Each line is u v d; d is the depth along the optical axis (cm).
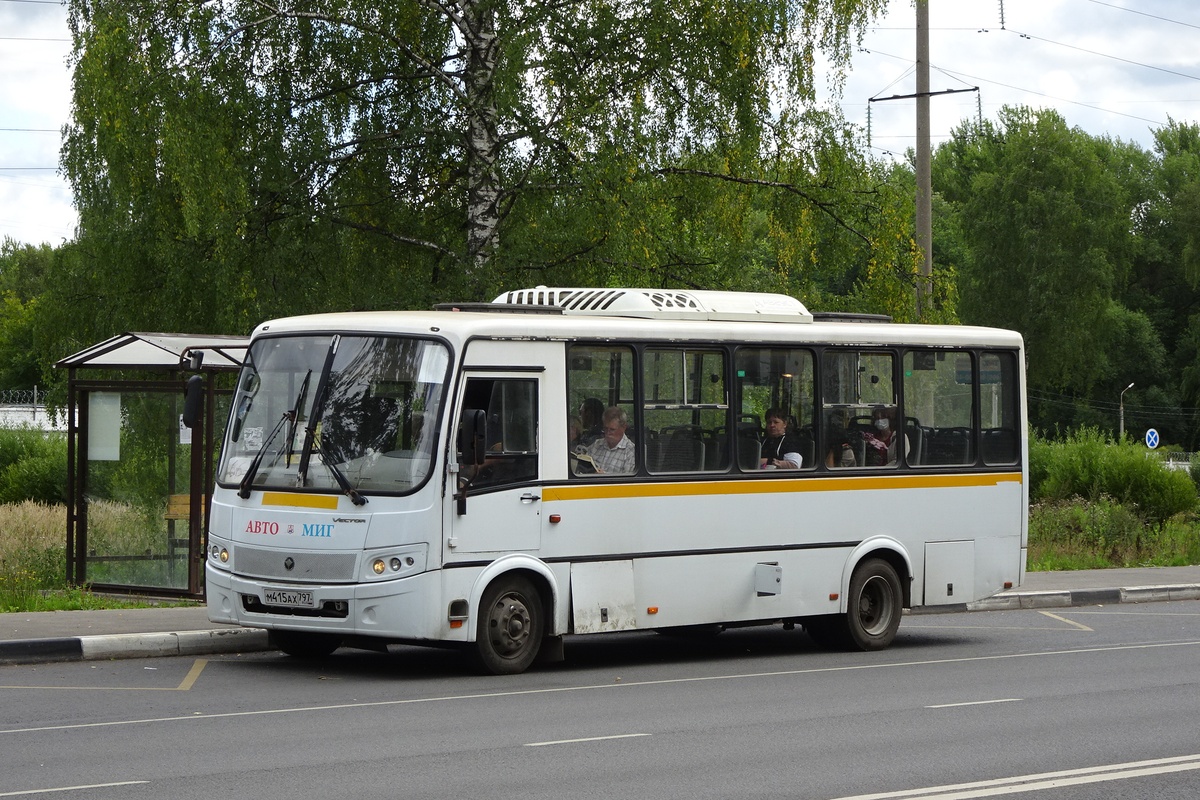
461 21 3028
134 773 1095
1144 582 3048
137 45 2739
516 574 1706
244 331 2917
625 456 1798
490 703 1484
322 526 1633
